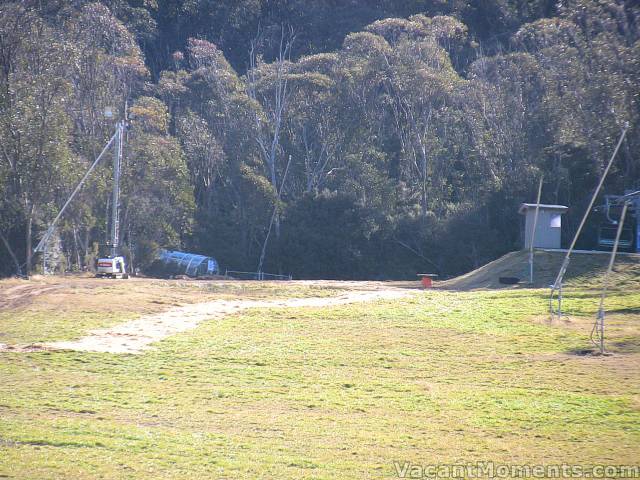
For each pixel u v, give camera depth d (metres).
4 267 104.12
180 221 132.75
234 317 58.66
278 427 30.66
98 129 122.50
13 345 47.66
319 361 44.06
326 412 33.25
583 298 62.34
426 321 56.12
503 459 26.92
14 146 100.12
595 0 116.75
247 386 38.00
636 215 91.38
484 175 139.88
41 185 101.50
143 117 132.38
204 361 43.91
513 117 136.88
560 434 30.11
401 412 33.34
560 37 128.62
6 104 101.25
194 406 33.88
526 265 76.69
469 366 42.66
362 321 56.69
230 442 28.38
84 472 24.52
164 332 52.81
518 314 57.03
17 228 103.81
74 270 112.81
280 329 53.91
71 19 130.75
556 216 83.38
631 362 42.66
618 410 33.41
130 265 118.12
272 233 142.25
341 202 139.62
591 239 121.44
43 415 31.61
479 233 131.75
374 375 40.69
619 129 103.81
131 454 26.53
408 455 27.22
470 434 30.08
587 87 108.75
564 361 43.22
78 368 41.66
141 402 34.41
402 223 137.62
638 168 107.31
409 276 134.88
